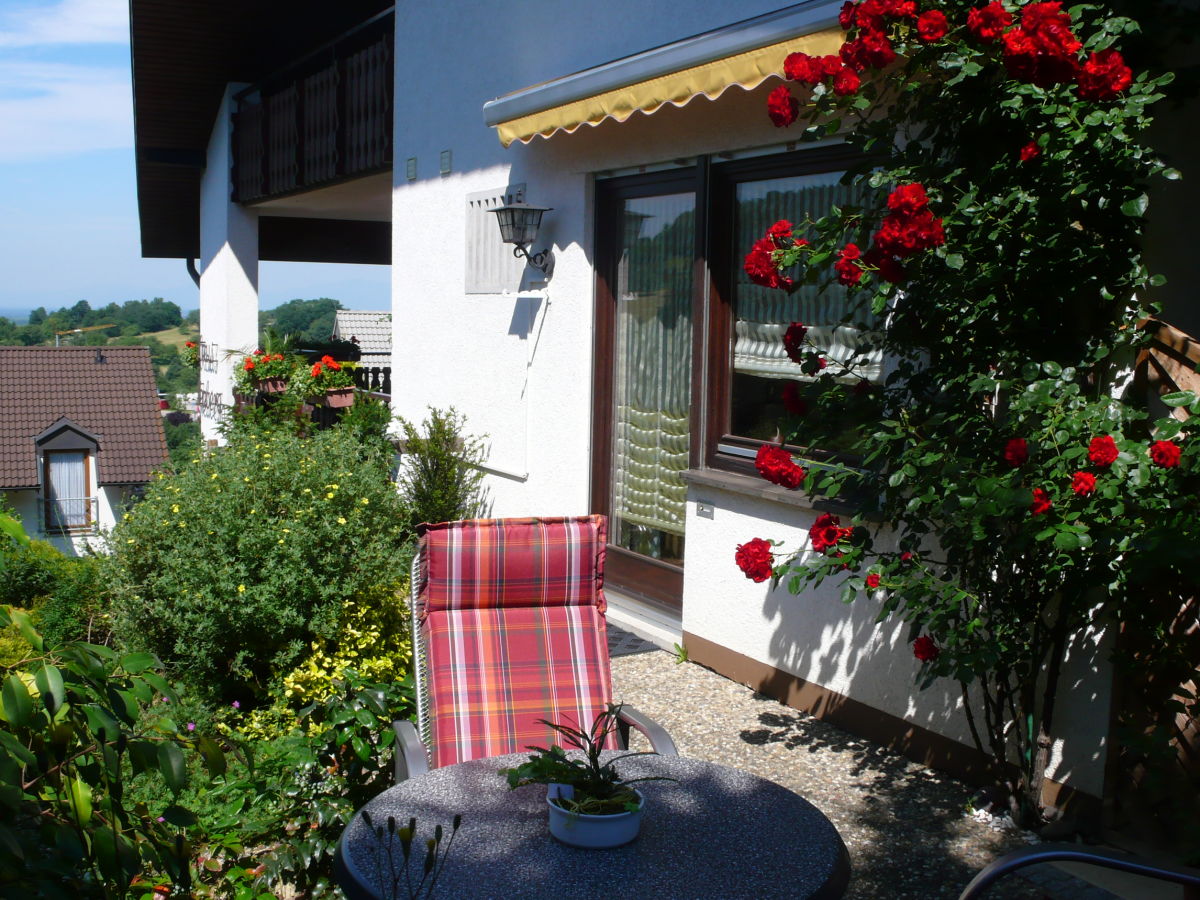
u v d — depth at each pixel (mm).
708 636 6371
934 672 3920
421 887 2484
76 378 37375
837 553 4395
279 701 6391
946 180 3988
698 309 6418
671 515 6973
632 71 5887
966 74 3746
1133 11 3996
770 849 2707
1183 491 3502
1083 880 3918
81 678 2883
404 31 9906
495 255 8547
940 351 4215
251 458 7121
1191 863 3830
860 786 4750
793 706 5727
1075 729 4332
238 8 14922
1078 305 3932
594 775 2809
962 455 3973
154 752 2934
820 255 4328
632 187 7094
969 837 4266
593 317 7480
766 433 6082
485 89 8578
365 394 11758
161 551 6684
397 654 6914
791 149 5793
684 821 2873
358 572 6820
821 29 4684
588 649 4316
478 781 3152
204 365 19656
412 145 9844
